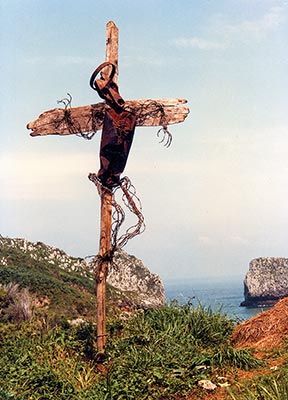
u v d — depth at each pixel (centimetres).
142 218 1006
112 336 1045
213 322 1074
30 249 4222
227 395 849
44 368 917
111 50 1029
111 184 1009
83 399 853
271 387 802
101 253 1001
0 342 1059
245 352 961
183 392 869
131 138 1012
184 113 1043
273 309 1088
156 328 1058
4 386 893
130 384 873
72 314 1942
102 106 1055
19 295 1831
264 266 7150
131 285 3834
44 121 1074
